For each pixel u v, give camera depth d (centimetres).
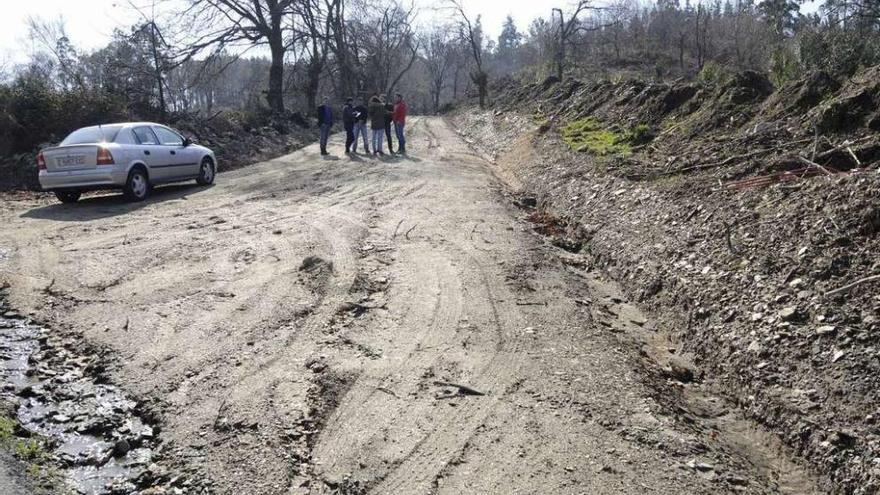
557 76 2980
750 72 1111
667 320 607
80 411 436
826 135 775
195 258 759
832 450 386
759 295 540
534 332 557
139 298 630
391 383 466
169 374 479
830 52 1189
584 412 431
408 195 1148
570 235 909
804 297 510
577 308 622
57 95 1612
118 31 2361
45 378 481
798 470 393
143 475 371
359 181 1309
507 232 888
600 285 721
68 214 1023
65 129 1570
